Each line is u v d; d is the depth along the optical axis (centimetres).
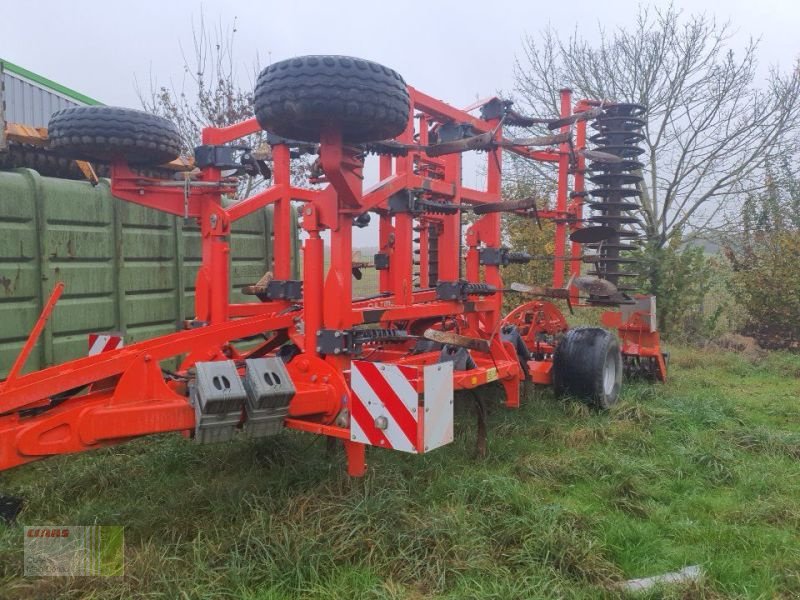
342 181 366
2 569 306
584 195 739
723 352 1107
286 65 327
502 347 560
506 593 292
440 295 531
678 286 1188
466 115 583
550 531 341
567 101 730
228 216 509
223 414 328
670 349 1097
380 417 337
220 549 319
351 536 331
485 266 590
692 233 1408
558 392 635
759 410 689
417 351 536
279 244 558
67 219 598
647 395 699
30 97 732
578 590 305
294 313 479
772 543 363
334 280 396
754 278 1188
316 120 337
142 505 382
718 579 326
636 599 301
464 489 400
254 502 367
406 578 311
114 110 458
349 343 393
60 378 330
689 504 421
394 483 394
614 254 718
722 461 489
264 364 350
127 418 324
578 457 485
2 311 545
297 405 364
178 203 514
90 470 433
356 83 325
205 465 448
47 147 627
